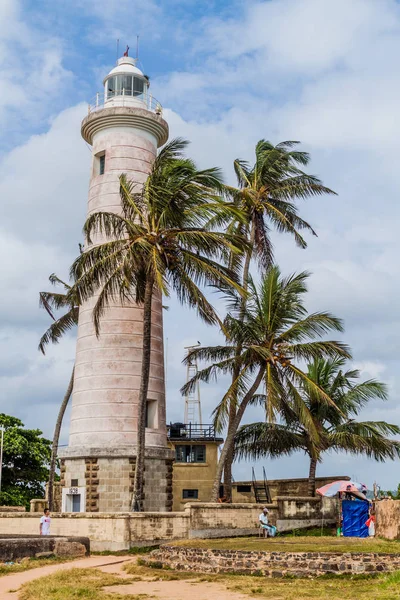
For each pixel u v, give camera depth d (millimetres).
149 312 33156
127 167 40625
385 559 20922
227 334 33938
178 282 33625
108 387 37719
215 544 25047
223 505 32906
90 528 29781
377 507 29047
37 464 59281
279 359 37250
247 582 20203
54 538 26953
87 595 17703
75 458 37281
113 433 37062
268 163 41938
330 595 17047
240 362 37688
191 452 53250
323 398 38031
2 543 25109
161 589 19172
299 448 42688
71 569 22312
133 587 19609
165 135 43062
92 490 36250
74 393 39094
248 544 24562
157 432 38062
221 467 36719
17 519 33656
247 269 40844
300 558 21375
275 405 35375
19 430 59406
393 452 41594
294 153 42500
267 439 42219
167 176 32656
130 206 34406
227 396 36625
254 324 37406
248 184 42812
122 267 32938
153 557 25141
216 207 33594
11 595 18625
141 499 31672
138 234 33250
